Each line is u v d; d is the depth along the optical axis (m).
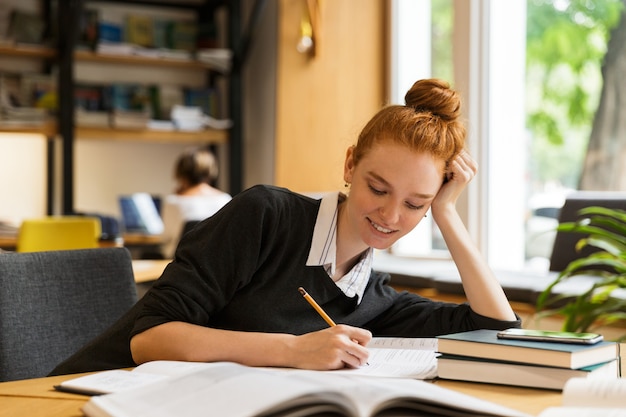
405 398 1.05
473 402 1.08
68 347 1.86
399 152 1.45
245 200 1.56
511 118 4.58
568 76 4.32
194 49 5.84
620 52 4.09
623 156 4.08
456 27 4.77
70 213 5.29
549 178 4.40
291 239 1.59
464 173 1.65
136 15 5.87
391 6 5.16
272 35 5.86
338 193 1.63
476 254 1.68
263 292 1.58
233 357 1.38
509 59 4.58
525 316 3.41
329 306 1.65
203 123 5.75
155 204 5.76
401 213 1.48
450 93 1.53
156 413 1.03
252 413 0.96
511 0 4.57
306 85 5.17
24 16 5.36
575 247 3.78
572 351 1.23
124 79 5.89
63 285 1.88
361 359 1.36
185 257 1.54
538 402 1.18
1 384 1.32
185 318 1.48
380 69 5.21
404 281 3.99
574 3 4.29
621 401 1.08
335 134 5.17
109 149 5.89
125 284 1.97
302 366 1.35
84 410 1.11
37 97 5.35
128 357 1.62
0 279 1.79
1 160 5.54
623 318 2.78
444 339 1.33
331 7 5.14
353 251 1.63
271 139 5.89
